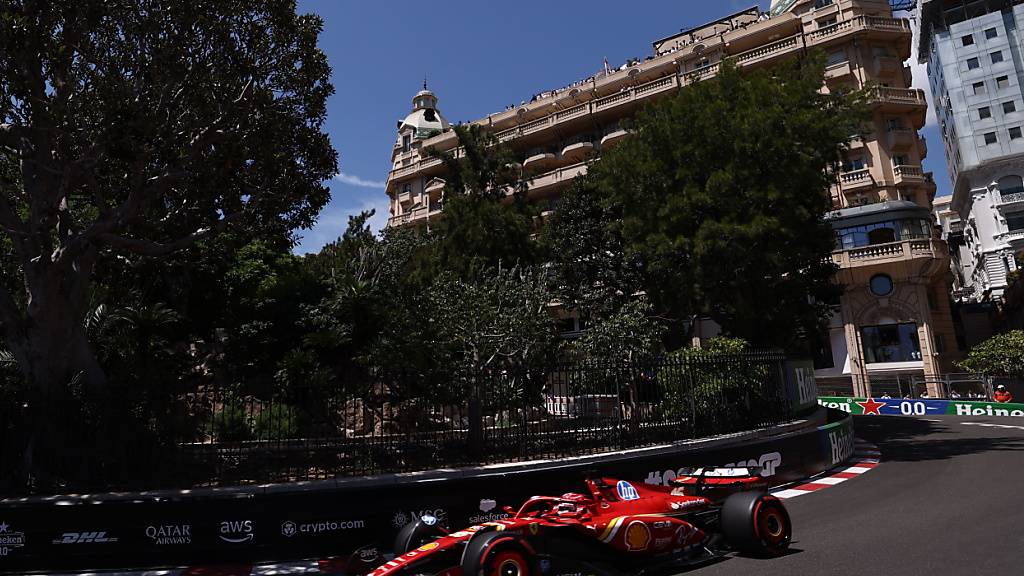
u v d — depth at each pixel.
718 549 6.90
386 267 20.17
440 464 10.18
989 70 56.69
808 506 9.34
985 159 54.91
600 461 9.01
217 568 6.92
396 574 5.00
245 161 12.48
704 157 18.23
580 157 47.66
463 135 28.50
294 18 12.19
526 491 8.26
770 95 17.91
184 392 9.67
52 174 10.52
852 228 33.12
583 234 25.09
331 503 7.38
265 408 11.80
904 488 10.23
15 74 9.26
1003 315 40.72
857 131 20.67
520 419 11.27
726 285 18.38
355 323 14.92
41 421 8.63
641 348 14.53
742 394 13.72
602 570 5.73
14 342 9.88
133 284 17.81
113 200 13.15
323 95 13.20
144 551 6.89
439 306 12.64
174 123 11.14
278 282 19.70
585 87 49.78
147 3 10.63
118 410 8.85
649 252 19.22
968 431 18.50
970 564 5.59
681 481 7.58
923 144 39.97
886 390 31.50
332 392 10.36
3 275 13.77
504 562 5.02
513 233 25.89
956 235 62.97
